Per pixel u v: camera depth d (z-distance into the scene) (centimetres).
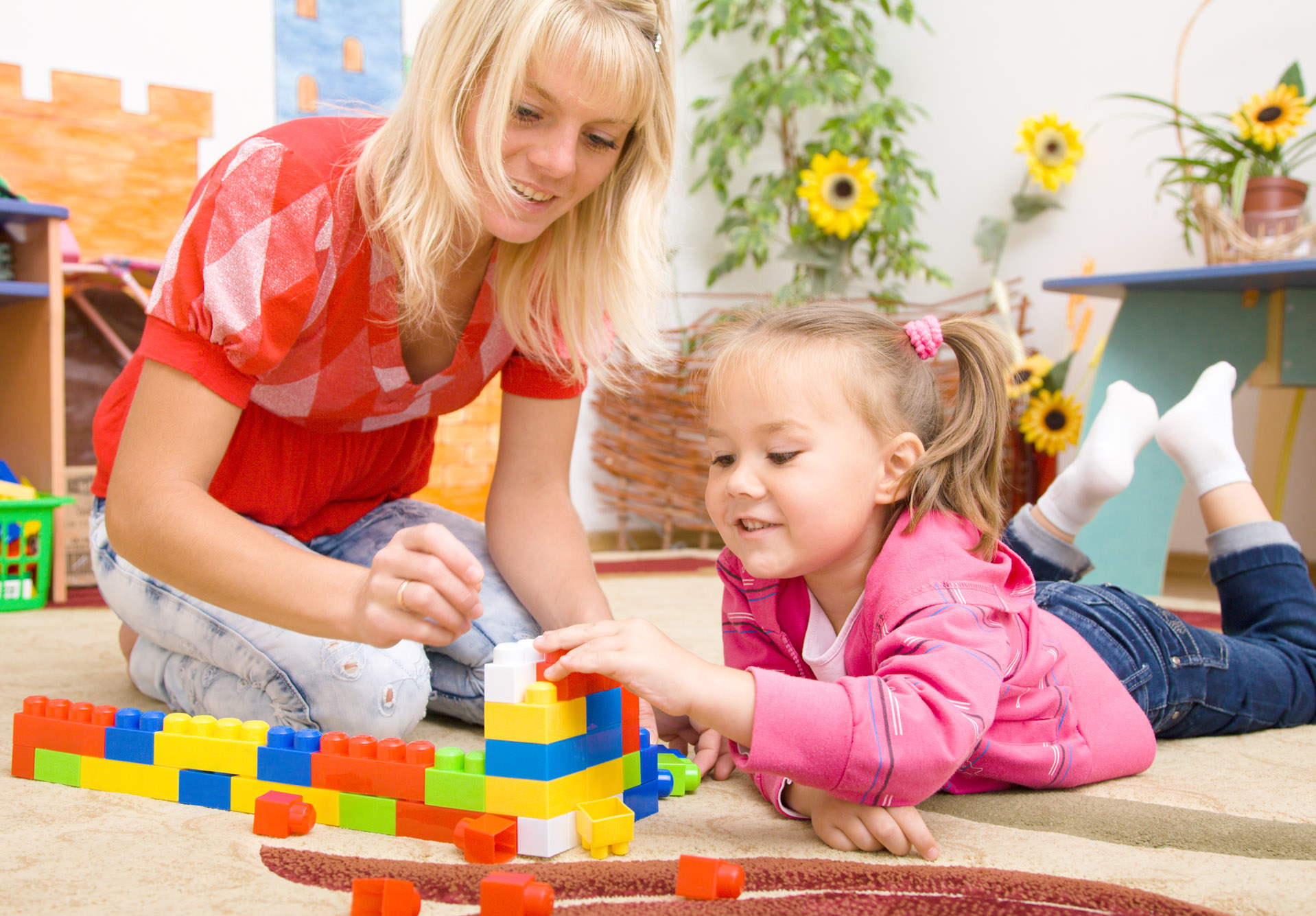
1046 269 290
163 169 240
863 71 304
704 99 308
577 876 62
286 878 63
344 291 92
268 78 252
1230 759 96
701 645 146
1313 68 242
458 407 113
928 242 316
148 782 80
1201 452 118
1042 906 60
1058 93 288
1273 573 113
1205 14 259
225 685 97
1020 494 267
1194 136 261
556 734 67
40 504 191
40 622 172
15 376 208
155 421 79
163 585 99
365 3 263
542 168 81
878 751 65
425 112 82
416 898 56
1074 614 98
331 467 109
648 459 293
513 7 77
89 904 59
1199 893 63
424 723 112
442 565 67
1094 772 86
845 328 80
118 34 234
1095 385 212
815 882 63
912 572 74
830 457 75
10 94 222
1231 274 184
